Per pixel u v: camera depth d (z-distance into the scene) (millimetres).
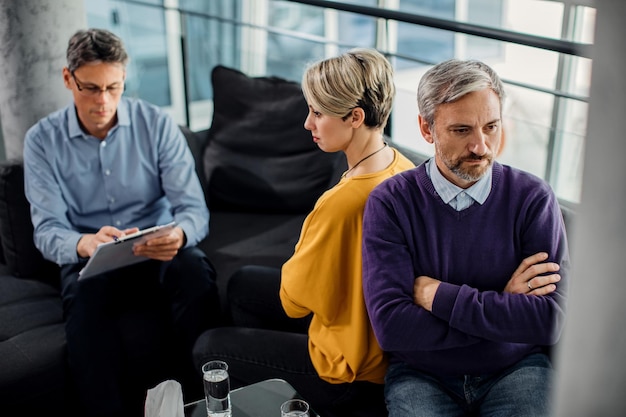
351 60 1727
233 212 2992
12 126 2867
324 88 1732
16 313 2393
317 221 1765
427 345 1634
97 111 2373
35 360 2168
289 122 2902
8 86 2799
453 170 1608
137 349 2309
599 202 502
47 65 2801
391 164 1831
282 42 4602
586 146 504
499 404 1624
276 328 2170
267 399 1738
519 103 3688
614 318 511
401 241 1687
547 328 1587
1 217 2570
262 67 4516
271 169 2914
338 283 1771
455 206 1667
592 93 496
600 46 488
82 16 2881
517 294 1610
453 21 2576
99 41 2309
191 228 2459
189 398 2365
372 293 1677
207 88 4855
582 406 545
